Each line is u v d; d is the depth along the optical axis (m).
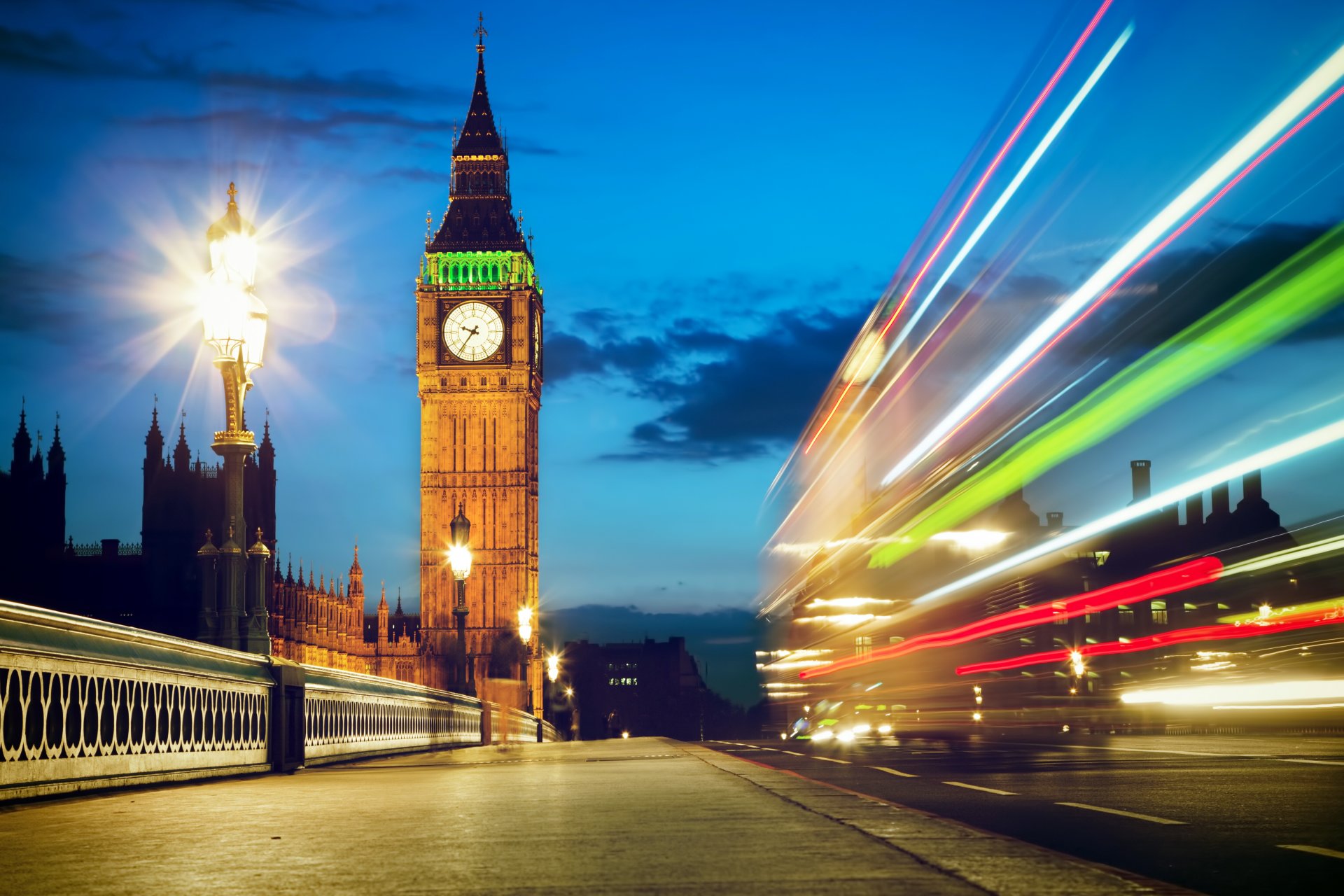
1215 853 9.60
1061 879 7.34
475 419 165.50
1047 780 17.34
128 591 109.31
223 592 21.34
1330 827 11.12
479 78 173.00
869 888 7.11
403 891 7.34
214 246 21.59
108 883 7.85
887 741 40.00
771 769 20.11
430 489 164.88
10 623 13.52
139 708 16.45
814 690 126.25
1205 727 46.12
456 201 169.00
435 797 14.70
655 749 35.66
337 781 18.66
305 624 117.25
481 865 8.40
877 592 162.38
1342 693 39.56
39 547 101.50
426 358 166.12
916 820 10.91
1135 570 130.75
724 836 9.89
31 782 13.85
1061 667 124.56
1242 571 117.75
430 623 163.00
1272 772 17.95
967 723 67.56
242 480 21.66
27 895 7.35
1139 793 14.80
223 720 19.34
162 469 113.50
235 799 14.51
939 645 147.75
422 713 37.41
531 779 18.52
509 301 166.88
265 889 7.51
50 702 14.18
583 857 8.75
